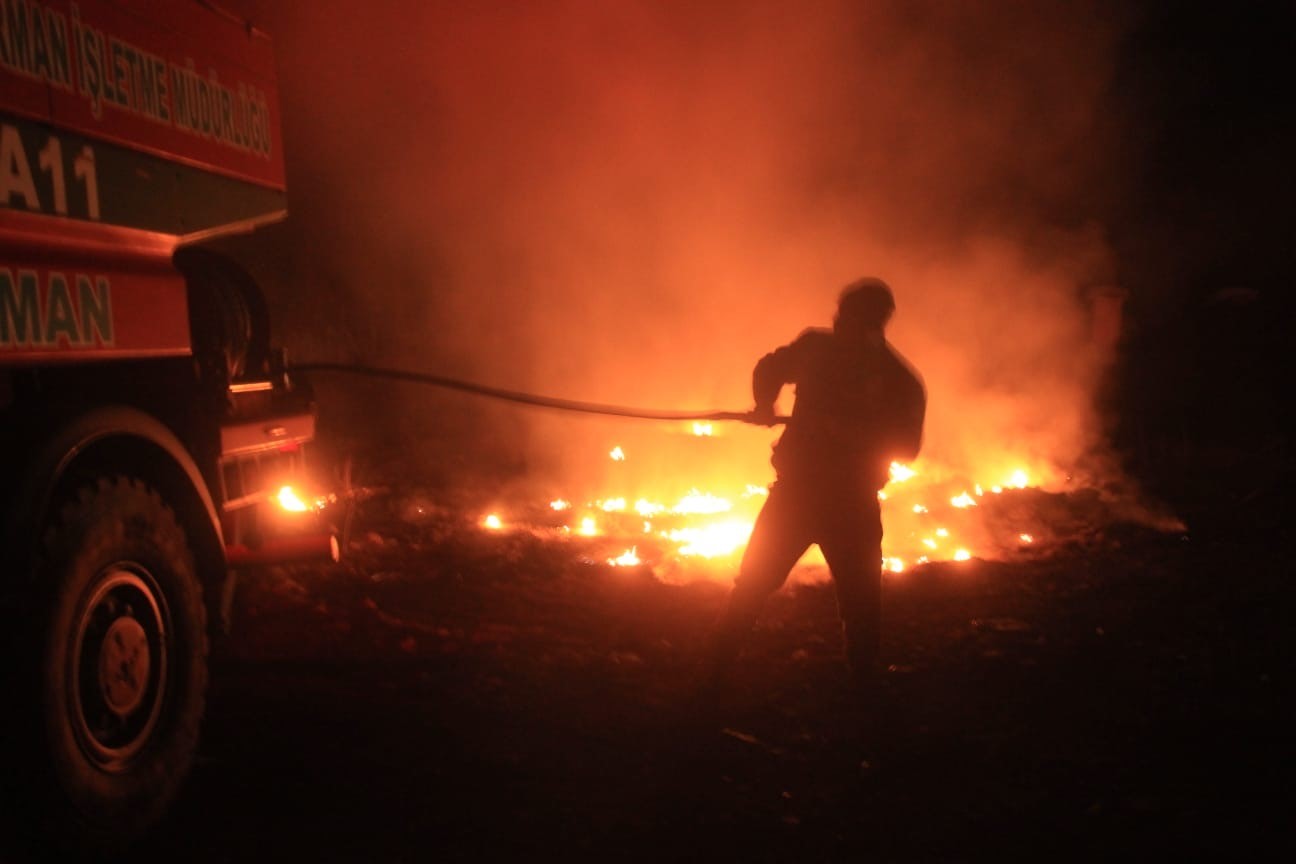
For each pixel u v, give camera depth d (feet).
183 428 16.12
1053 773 16.52
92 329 13.88
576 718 18.65
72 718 12.83
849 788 16.08
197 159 16.56
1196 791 15.84
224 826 14.64
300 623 23.91
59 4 13.43
